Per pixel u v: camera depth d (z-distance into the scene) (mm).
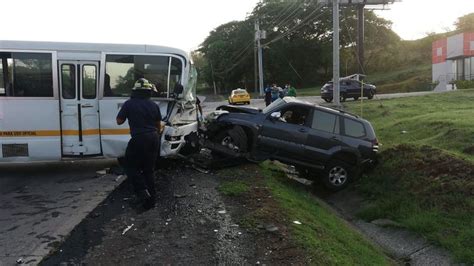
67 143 9680
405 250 8383
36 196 8086
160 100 9820
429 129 15023
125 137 9773
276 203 7746
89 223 6633
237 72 82625
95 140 9742
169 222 6699
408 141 14242
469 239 7926
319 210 8852
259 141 10758
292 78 78125
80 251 5715
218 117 11109
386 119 19547
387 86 57469
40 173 9898
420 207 9555
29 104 9531
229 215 7039
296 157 11070
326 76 80312
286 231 6496
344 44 74750
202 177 9336
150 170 7215
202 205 7457
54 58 9523
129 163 7129
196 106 11305
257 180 9219
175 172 9711
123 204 7488
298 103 11312
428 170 10508
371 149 11719
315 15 70812
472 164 9906
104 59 9648
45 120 9594
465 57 46344
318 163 11273
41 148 9578
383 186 10977
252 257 5699
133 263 5438
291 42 76562
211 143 10766
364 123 11820
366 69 77375
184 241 6059
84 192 8289
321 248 6223
